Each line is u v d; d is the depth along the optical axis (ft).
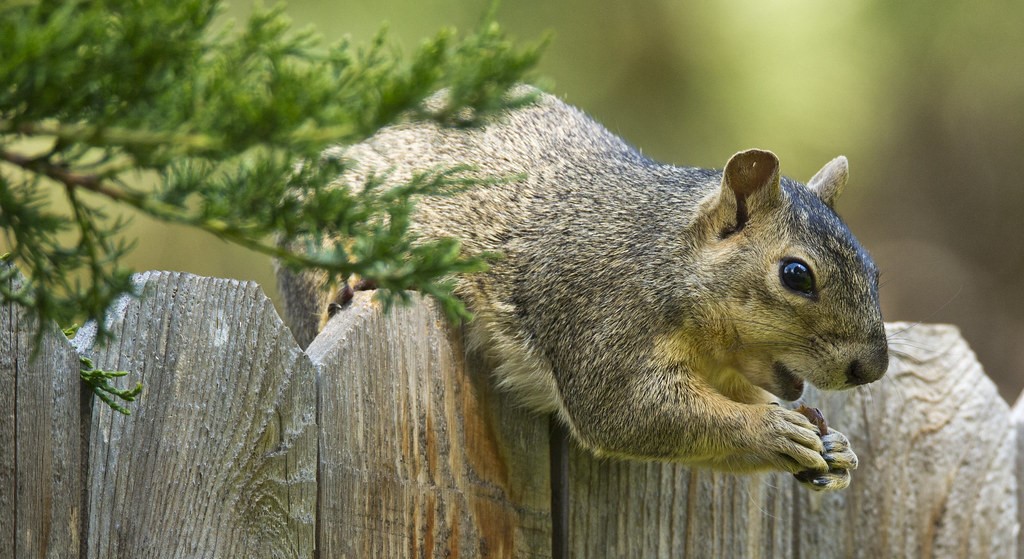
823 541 26.27
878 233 68.13
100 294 12.94
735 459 24.47
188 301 17.70
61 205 34.17
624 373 24.62
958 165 66.54
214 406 17.81
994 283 68.18
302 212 13.08
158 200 12.53
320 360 19.40
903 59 59.77
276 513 18.43
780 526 25.81
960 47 60.70
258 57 12.75
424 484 20.88
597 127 29.35
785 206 25.12
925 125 64.80
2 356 15.80
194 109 11.79
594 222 25.66
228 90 11.90
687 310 24.98
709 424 24.02
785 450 23.35
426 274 13.57
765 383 25.34
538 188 26.25
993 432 28.04
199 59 12.51
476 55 12.42
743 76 52.03
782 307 24.40
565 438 24.14
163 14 11.73
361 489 19.75
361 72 12.35
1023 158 66.18
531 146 27.22
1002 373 66.64
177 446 17.38
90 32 11.51
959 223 67.97
